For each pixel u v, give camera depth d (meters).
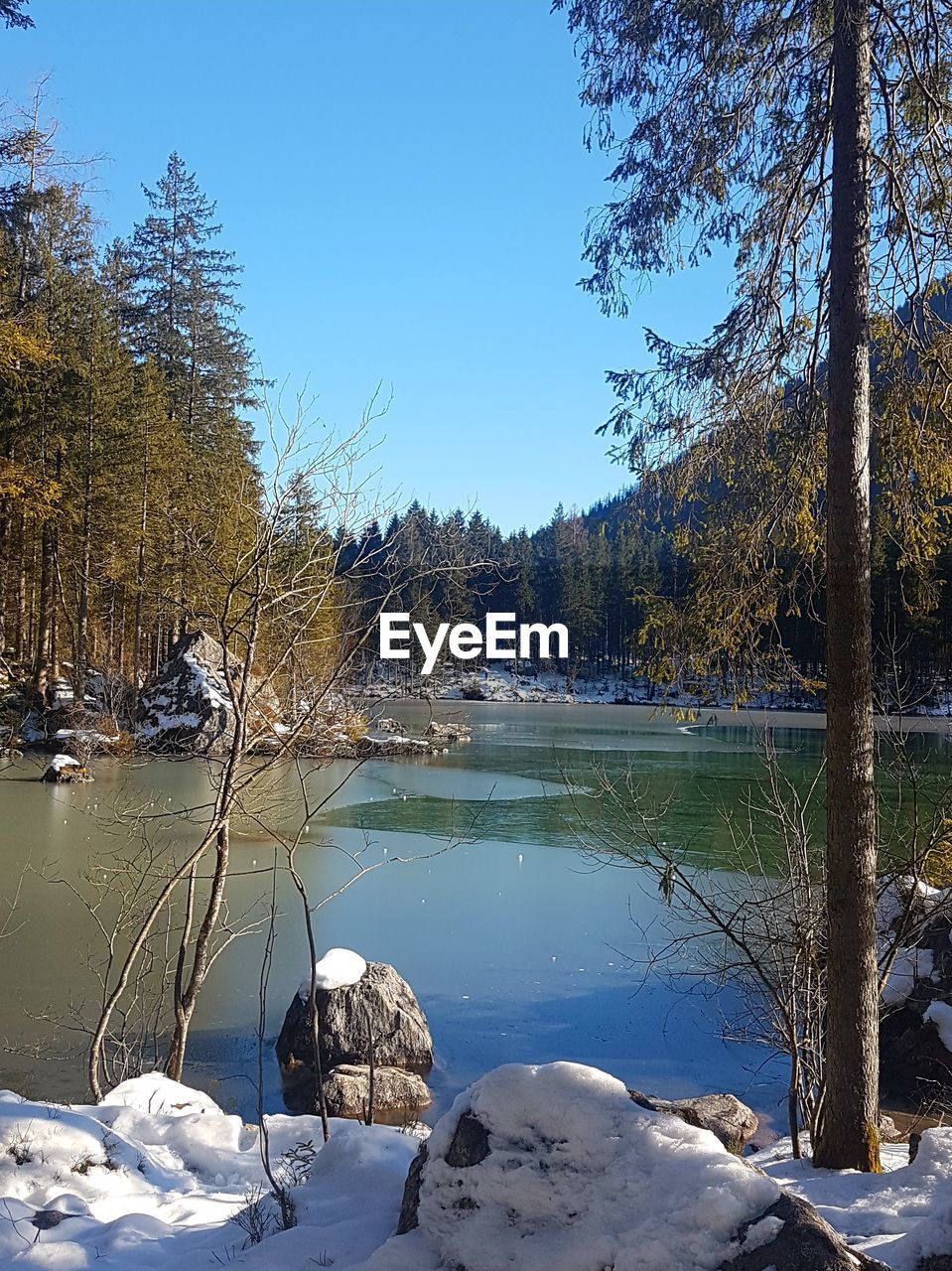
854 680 5.35
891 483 6.32
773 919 7.08
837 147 5.59
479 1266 2.97
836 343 5.53
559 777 24.84
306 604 7.18
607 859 14.74
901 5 5.59
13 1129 4.48
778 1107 7.11
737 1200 2.80
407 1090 7.11
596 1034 8.42
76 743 23.25
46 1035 7.85
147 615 31.95
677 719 6.75
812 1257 2.55
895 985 8.20
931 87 5.54
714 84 6.14
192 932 10.73
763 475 6.54
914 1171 4.49
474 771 26.59
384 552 7.77
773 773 7.04
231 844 15.30
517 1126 3.31
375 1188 3.95
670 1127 3.19
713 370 6.42
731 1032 8.30
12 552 30.39
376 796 21.31
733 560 6.48
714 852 14.31
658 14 6.05
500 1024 8.62
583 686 74.56
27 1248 3.57
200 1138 5.04
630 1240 2.82
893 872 6.61
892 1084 7.77
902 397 6.00
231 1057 7.75
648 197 6.48
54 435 28.83
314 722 7.32
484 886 13.38
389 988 7.98
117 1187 4.32
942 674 7.90
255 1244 3.56
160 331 39.28
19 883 12.13
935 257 5.59
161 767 22.94
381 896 12.81
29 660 30.45
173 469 31.38
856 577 5.38
